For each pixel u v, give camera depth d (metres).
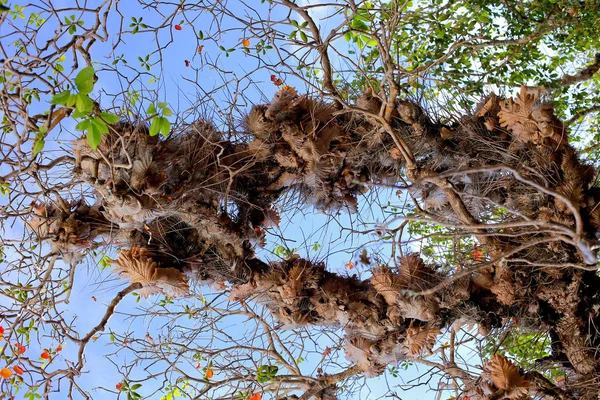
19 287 4.07
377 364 4.34
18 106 3.49
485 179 4.35
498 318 4.29
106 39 3.71
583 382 4.07
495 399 3.81
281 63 3.94
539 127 3.99
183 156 4.09
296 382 4.66
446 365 4.39
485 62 5.93
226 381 4.41
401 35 5.83
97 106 3.14
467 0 5.71
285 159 4.25
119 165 3.56
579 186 3.91
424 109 4.47
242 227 4.33
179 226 4.30
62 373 3.89
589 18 5.58
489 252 4.23
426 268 4.23
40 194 3.86
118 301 4.05
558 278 4.14
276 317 4.43
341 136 4.30
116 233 4.16
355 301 4.25
